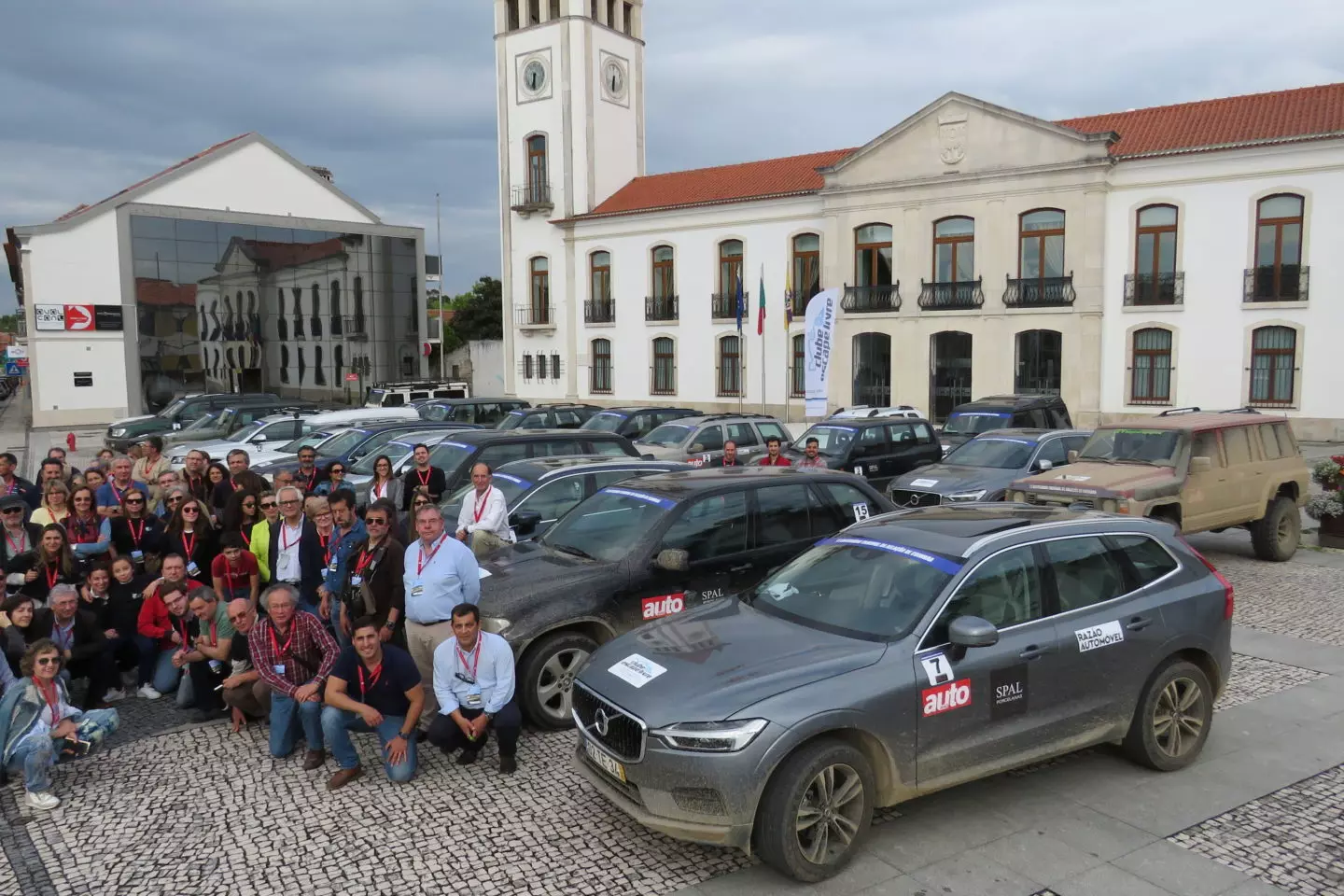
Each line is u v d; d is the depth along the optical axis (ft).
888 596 17.97
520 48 141.49
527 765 20.75
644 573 23.47
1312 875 15.76
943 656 16.79
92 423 133.08
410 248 160.97
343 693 19.70
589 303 136.46
